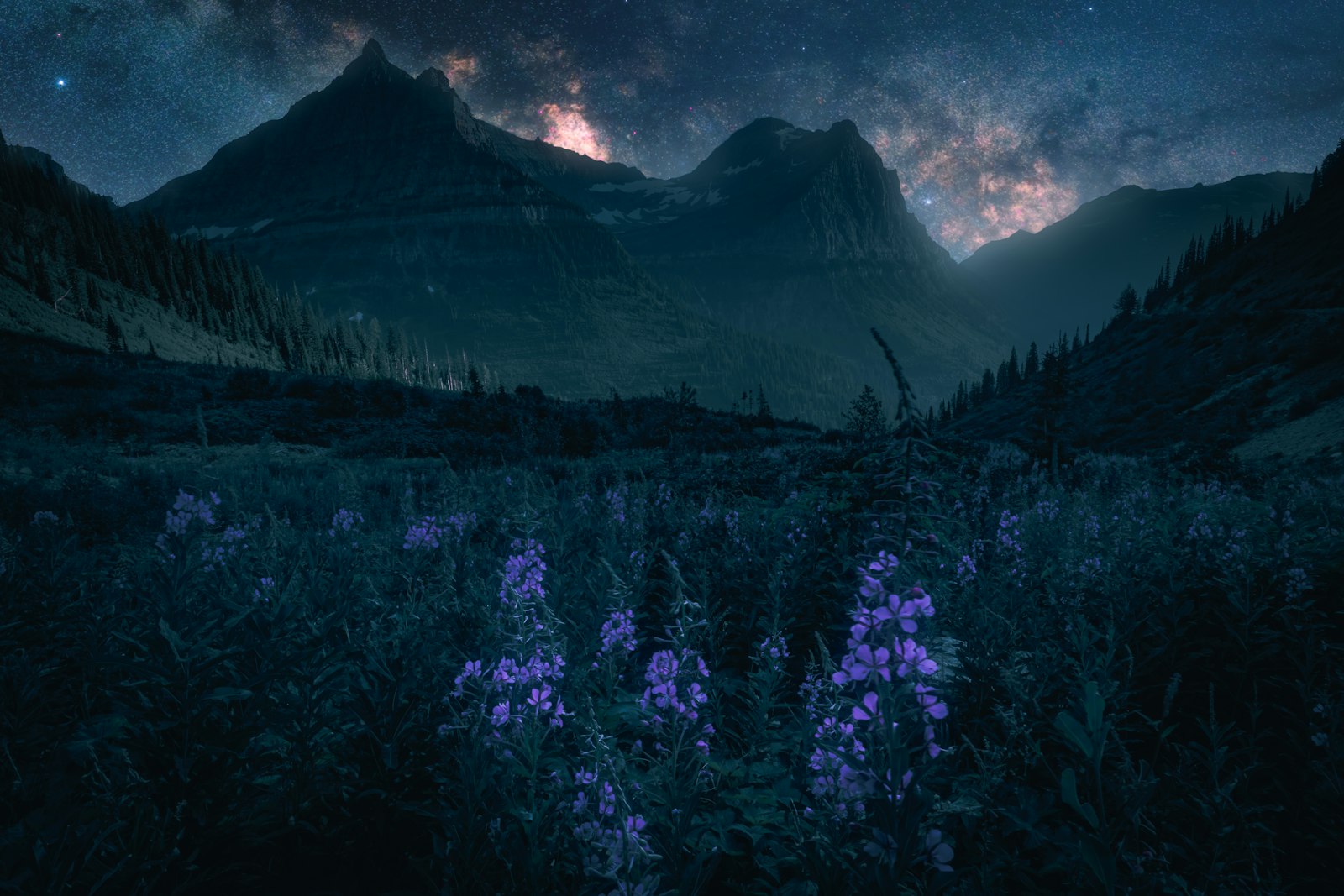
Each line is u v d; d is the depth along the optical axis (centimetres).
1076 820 265
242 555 483
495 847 236
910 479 207
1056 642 425
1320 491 824
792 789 283
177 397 5062
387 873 287
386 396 5241
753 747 333
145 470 2177
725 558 630
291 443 4231
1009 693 340
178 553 358
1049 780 301
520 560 328
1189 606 432
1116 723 330
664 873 220
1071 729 187
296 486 1920
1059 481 1352
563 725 301
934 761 197
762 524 724
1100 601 497
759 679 369
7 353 6662
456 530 602
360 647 340
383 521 920
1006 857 246
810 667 342
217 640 332
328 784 325
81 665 419
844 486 629
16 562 515
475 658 346
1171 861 261
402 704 298
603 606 432
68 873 226
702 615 436
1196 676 413
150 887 234
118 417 4350
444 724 297
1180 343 12475
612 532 636
